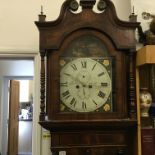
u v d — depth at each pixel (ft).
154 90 5.67
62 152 4.78
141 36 5.65
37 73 6.33
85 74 4.94
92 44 4.98
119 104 4.84
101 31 4.92
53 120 4.67
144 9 5.85
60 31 4.83
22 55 6.36
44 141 6.15
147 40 5.27
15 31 6.31
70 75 4.91
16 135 17.37
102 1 4.90
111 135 4.89
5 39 6.29
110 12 4.91
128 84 4.91
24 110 20.36
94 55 4.97
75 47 4.95
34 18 6.35
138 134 4.98
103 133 4.87
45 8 6.37
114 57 4.94
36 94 6.31
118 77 4.90
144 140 4.97
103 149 4.86
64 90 4.87
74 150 4.82
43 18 4.84
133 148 5.16
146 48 4.76
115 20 4.90
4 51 6.25
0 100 14.23
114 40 4.89
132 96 4.82
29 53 6.33
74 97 4.87
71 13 4.89
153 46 4.77
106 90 4.91
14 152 16.99
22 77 14.65
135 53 5.11
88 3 4.89
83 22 4.88
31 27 6.33
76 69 4.93
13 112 16.37
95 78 4.94
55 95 4.78
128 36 4.91
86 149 4.83
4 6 6.35
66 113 4.76
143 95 5.19
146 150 4.95
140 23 5.44
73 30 4.87
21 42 6.30
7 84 14.88
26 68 14.44
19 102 18.97
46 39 4.80
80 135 4.83
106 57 4.97
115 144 4.87
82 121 4.66
